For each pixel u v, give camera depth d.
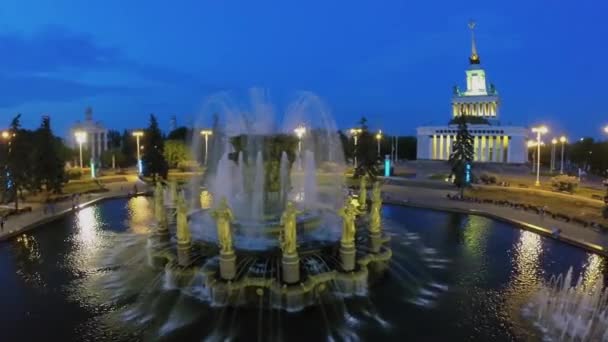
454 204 43.16
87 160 91.81
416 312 17.39
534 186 55.09
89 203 43.84
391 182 63.28
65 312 17.48
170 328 15.95
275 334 15.46
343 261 18.86
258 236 21.08
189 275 18.94
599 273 22.08
